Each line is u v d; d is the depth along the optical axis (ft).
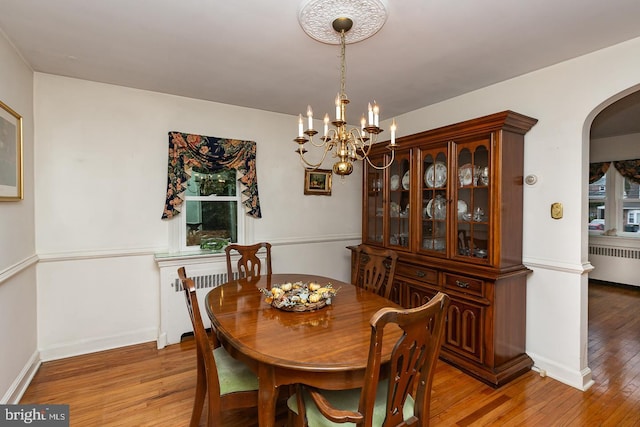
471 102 9.51
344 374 4.01
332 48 6.87
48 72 8.23
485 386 7.38
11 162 6.56
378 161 11.12
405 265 9.75
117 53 7.17
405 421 4.10
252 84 8.98
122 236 9.31
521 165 8.12
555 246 7.70
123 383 7.40
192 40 6.58
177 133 9.75
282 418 6.27
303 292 6.15
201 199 10.64
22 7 5.44
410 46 6.73
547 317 7.86
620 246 16.46
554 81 7.68
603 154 17.06
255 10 5.50
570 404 6.73
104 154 9.03
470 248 8.20
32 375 7.59
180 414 6.34
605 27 6.04
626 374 7.89
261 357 4.16
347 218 13.43
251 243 11.23
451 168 8.54
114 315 9.25
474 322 7.80
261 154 11.41
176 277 9.55
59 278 8.55
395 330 5.00
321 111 11.54
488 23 5.87
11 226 6.64
